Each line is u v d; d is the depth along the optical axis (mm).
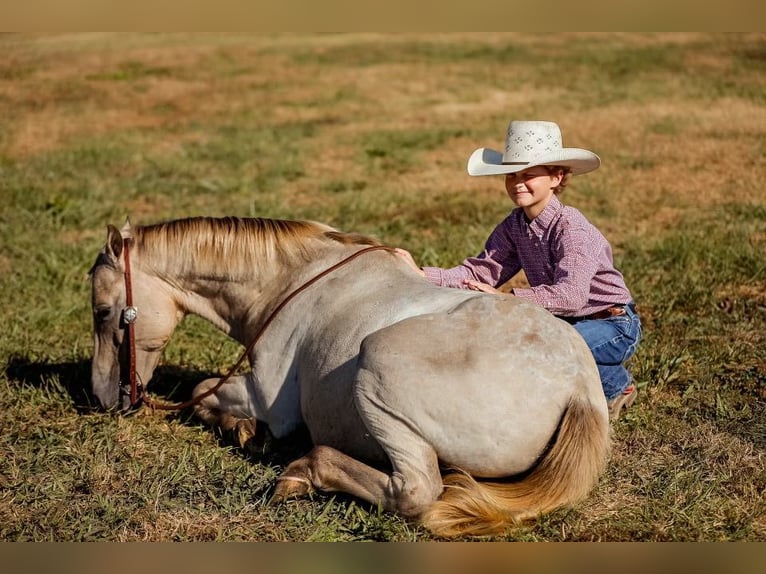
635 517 3912
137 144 13953
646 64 19828
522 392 3635
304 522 3943
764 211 8812
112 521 4035
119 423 4977
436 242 8352
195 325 6555
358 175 11680
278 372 4492
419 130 14352
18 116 16516
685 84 17203
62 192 10781
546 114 15086
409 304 4090
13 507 4180
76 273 7754
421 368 3703
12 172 11977
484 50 23438
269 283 4703
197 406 4980
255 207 9953
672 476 4238
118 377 4965
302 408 4352
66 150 13492
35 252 8359
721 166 11039
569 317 4469
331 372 4125
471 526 3662
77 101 17938
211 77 20594
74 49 25844
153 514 4078
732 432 4723
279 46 25703
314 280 4484
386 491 3770
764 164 11008
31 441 4816
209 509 4133
